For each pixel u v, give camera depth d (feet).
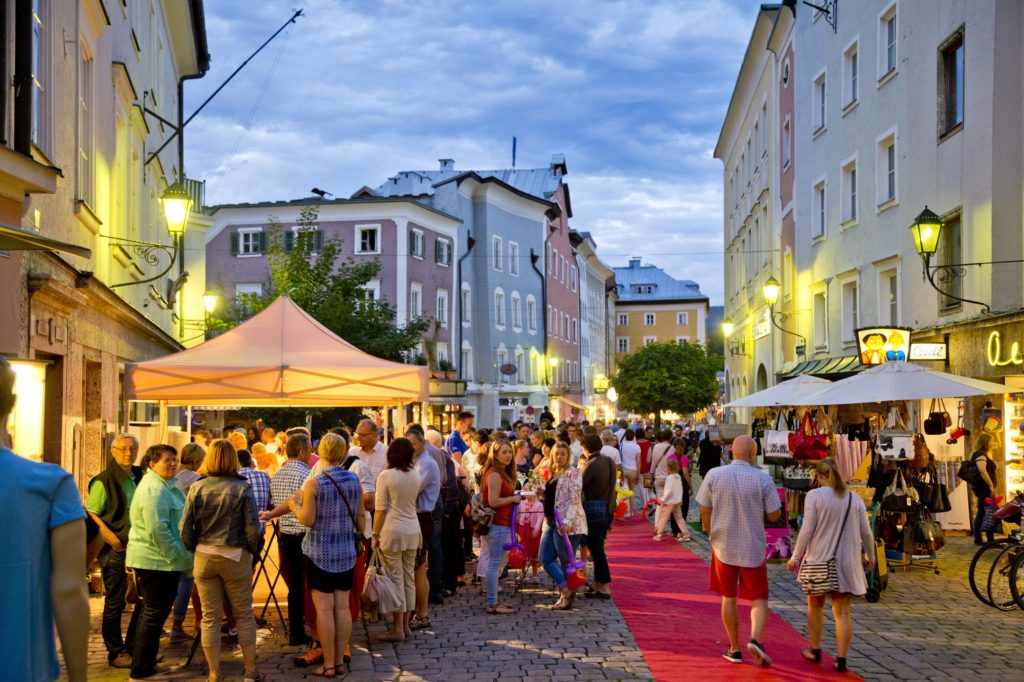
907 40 71.67
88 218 46.32
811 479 56.95
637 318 400.26
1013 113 57.41
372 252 176.65
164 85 86.43
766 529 52.65
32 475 11.03
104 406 51.80
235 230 178.60
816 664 29.68
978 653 31.04
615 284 378.32
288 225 177.68
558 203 254.68
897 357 62.75
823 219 95.50
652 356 199.00
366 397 44.21
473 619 36.94
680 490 62.69
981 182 59.00
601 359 336.08
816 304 95.81
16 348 34.27
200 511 27.14
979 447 56.08
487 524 38.45
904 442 45.78
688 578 46.98
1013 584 38.04
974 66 59.98
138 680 27.89
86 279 43.45
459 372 197.47
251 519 27.43
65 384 42.45
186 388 38.22
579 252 287.28
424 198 198.08
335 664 28.58
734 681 27.61
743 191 145.69
